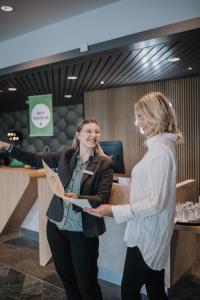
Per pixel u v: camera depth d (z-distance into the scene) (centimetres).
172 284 267
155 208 140
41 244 335
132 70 425
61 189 179
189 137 514
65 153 207
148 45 300
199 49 319
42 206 332
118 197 250
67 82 504
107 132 629
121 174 383
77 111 801
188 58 361
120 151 387
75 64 373
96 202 175
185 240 295
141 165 152
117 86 587
